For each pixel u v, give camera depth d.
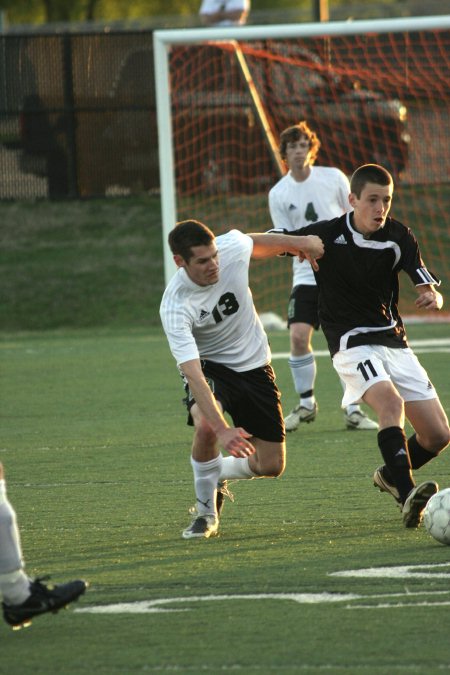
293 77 67.00
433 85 66.94
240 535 19.95
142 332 57.34
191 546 19.14
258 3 147.75
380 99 68.12
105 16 143.75
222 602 15.60
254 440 21.14
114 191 74.19
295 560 17.84
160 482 25.17
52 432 32.22
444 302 60.34
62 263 66.75
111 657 13.50
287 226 33.94
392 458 19.80
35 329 60.31
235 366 20.62
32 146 73.50
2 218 72.25
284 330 55.62
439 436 20.94
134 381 41.53
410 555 17.92
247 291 20.17
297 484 24.59
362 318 21.12
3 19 120.44
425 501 19.36
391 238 20.84
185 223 18.53
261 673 12.73
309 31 51.09
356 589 16.02
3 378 43.22
